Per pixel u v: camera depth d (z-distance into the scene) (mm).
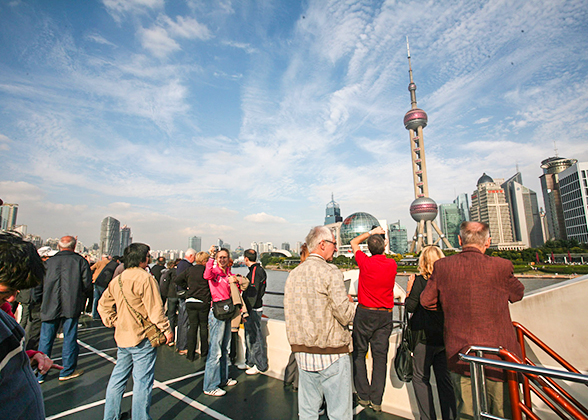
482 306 2441
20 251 1461
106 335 7738
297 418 3639
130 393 4445
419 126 175875
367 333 3541
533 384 2666
